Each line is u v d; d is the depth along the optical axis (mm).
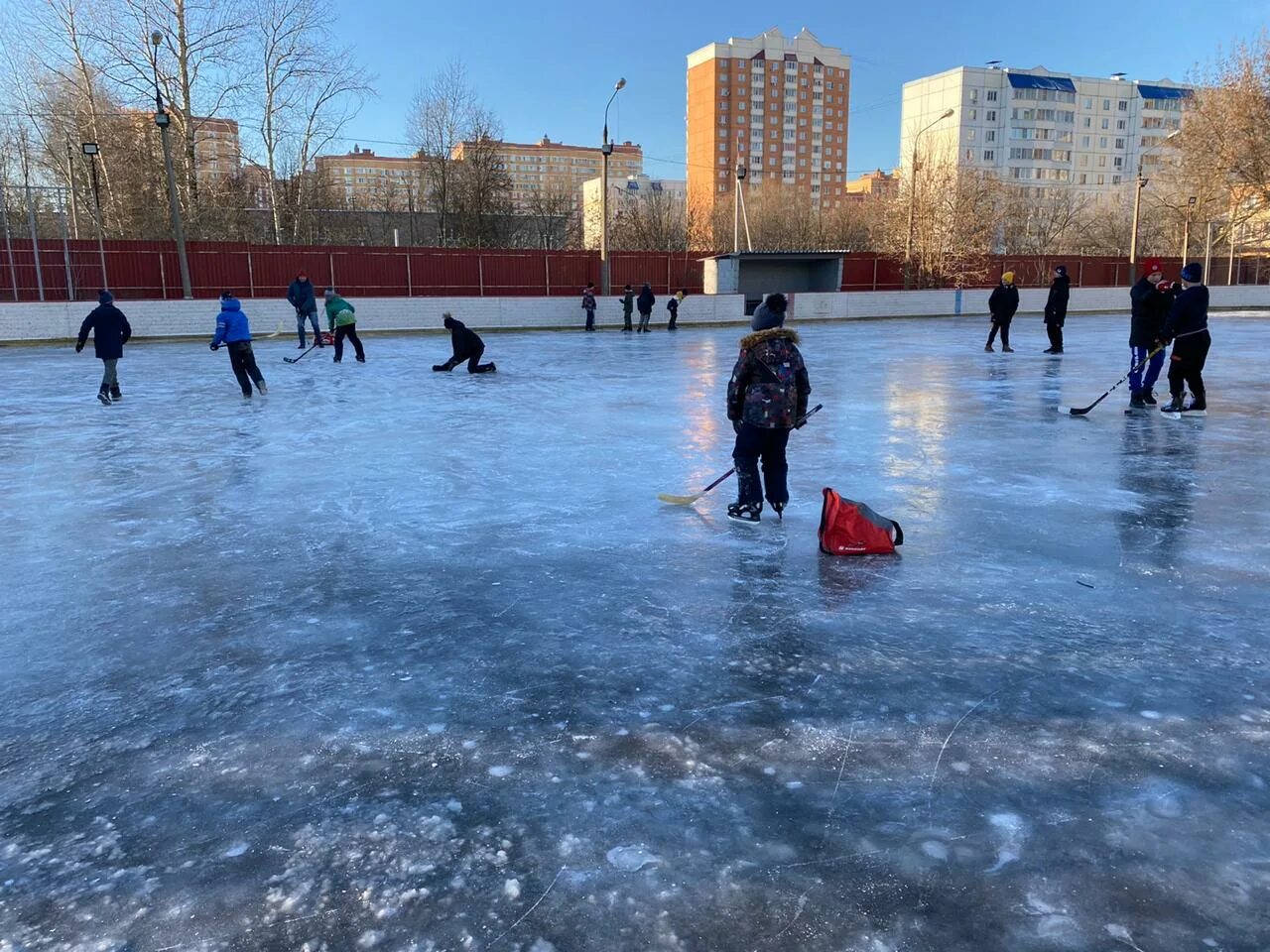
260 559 5012
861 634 3861
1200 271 9555
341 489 6703
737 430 5648
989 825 2453
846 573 4684
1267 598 4262
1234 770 2725
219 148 38625
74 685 3451
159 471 7363
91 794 2691
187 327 23797
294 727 3094
